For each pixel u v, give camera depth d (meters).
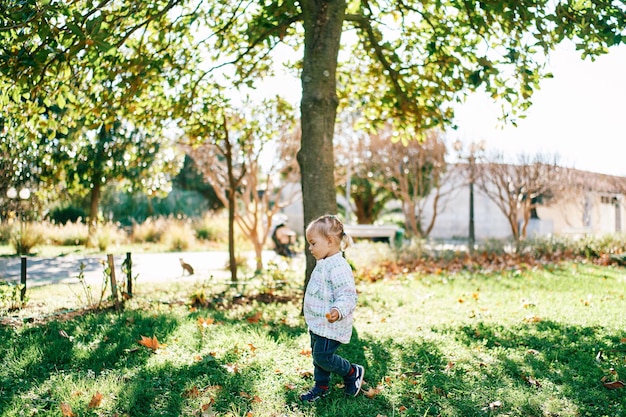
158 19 7.60
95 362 4.56
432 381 4.19
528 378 4.28
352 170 23.98
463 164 23.42
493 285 9.88
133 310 6.98
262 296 8.66
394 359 4.79
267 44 8.98
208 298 8.35
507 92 7.15
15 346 4.94
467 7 7.09
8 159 13.05
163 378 4.19
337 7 6.80
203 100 9.25
